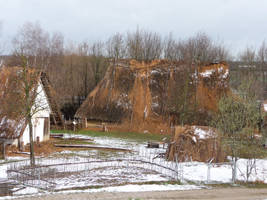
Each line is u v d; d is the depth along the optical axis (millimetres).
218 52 64125
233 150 19312
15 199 11953
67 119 53781
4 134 22641
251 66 66688
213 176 17484
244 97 19547
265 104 35469
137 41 62375
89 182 15102
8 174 15516
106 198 12359
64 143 28594
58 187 14078
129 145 29141
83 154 23250
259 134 19984
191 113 41094
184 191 14000
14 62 29203
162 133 38781
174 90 43812
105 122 41938
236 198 13180
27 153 22406
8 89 24047
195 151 21672
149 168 18859
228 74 45375
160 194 13258
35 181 15070
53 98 30000
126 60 49781
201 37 61688
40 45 50250
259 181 16719
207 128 22625
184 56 52250
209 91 43531
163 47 63594
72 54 61562
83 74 59906
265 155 23344
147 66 47469
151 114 42156
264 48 68625
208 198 13008
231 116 19016
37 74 21516
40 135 28766
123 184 14922
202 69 46188
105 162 20328
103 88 45500
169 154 22047
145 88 44562
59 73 56531
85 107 44375
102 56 61344
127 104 42938
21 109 20406
